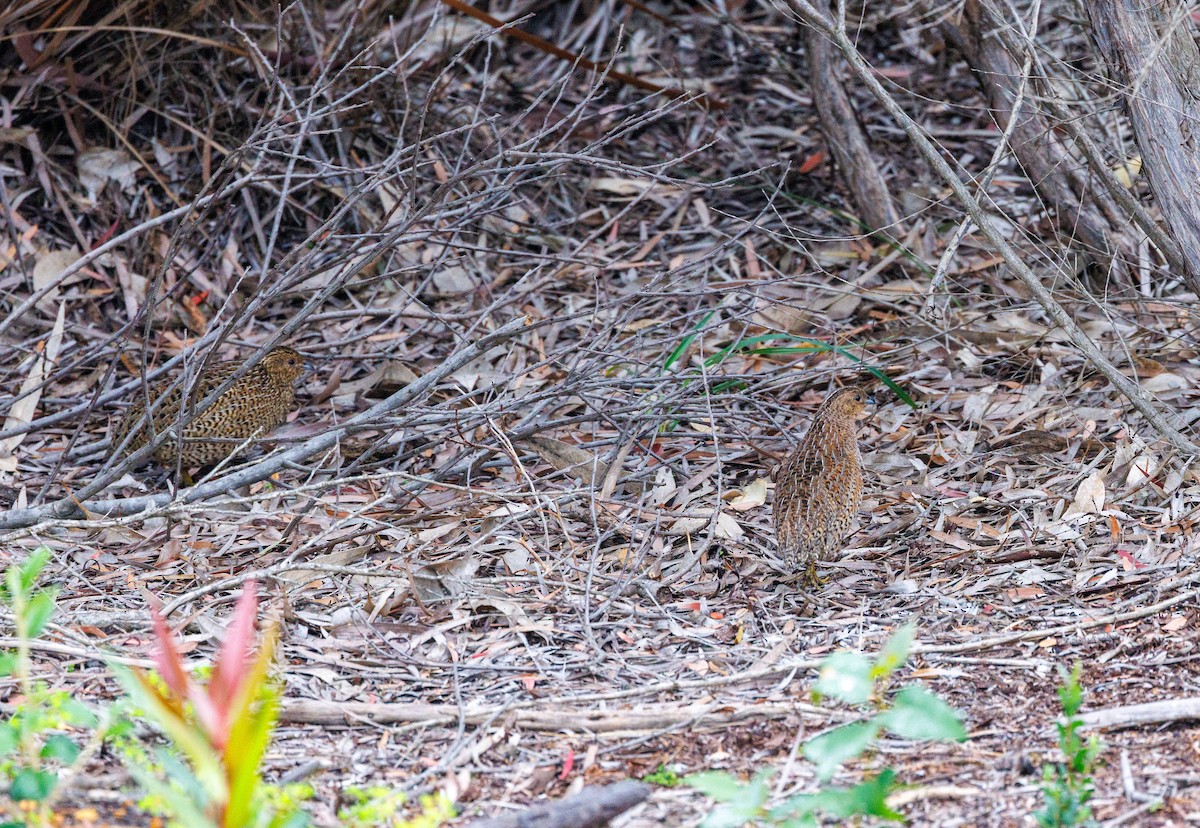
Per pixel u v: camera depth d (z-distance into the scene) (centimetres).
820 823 612
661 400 1078
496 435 991
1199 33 1094
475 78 1700
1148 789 612
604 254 1472
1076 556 900
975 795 622
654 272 1445
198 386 1077
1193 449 946
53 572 945
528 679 778
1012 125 980
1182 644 761
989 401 1162
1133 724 673
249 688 508
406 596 892
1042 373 1191
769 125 1664
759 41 1662
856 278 1402
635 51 1762
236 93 1515
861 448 1125
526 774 672
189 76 1513
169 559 976
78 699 736
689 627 850
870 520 1002
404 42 1592
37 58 1425
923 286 1347
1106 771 634
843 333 1295
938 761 659
